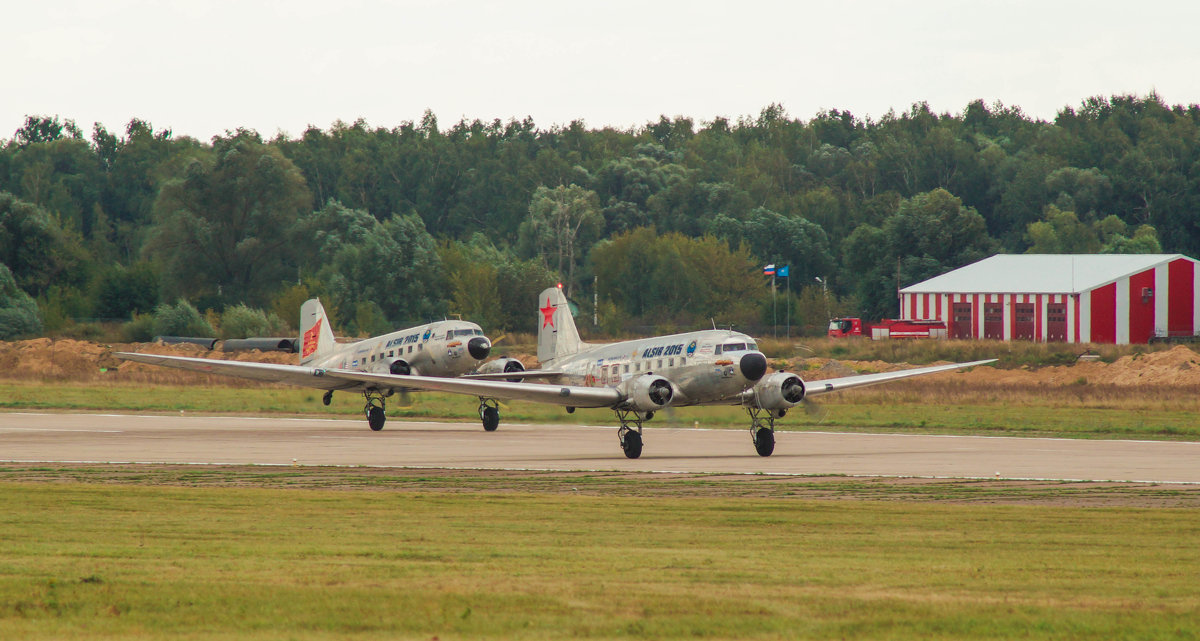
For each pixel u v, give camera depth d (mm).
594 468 108938
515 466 111562
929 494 86562
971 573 51812
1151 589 48156
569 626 41562
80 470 107062
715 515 74250
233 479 99500
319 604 44969
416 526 69000
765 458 119438
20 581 49219
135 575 50969
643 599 45750
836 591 47500
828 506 78938
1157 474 99875
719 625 41656
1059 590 47938
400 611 43719
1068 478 97188
